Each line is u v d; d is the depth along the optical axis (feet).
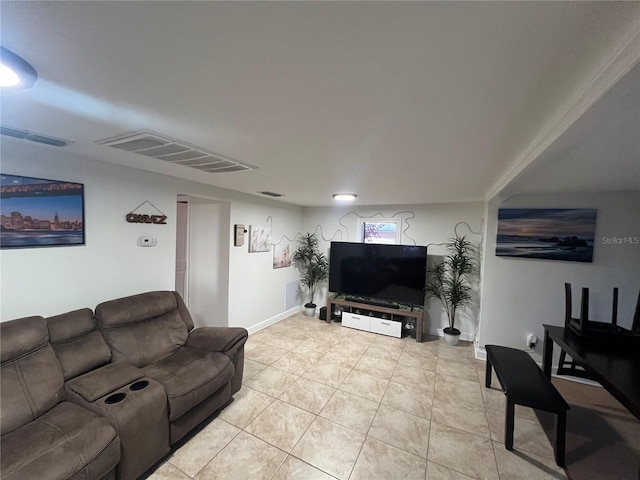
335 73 3.06
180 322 8.74
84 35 2.48
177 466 5.88
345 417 7.59
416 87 3.30
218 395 7.31
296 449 6.43
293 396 8.49
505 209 10.48
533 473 5.90
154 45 2.63
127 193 8.23
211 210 12.78
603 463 6.15
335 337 13.38
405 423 7.41
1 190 5.90
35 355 5.56
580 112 3.34
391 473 5.86
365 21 2.27
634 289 9.09
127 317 7.47
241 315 13.09
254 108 3.99
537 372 7.28
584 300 7.42
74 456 4.23
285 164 7.06
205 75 3.16
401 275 14.08
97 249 7.61
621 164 5.78
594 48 2.47
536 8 2.07
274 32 2.42
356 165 6.98
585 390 9.12
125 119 4.50
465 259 12.95
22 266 6.26
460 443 6.73
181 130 4.91
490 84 3.18
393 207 15.23
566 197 9.72
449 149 5.53
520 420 7.59
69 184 6.95
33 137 5.51
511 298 10.63
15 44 2.61
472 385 9.35
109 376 5.95
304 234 17.48
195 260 13.47
